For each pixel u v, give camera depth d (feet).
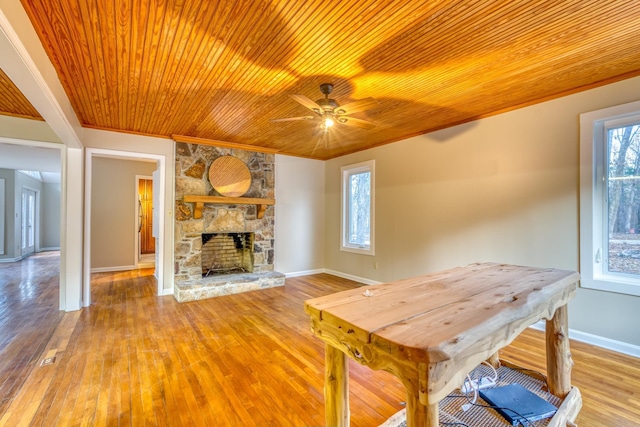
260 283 15.89
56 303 13.20
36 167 23.06
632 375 7.46
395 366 3.39
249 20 6.06
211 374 7.55
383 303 4.59
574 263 9.48
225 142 16.14
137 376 7.43
